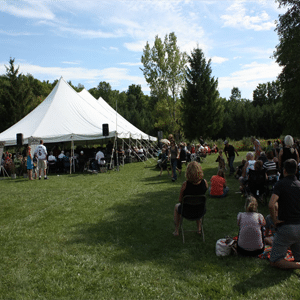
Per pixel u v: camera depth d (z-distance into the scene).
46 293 2.82
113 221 5.30
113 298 2.71
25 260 3.62
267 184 6.48
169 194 7.63
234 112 46.38
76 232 4.70
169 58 34.78
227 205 6.36
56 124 15.62
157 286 2.91
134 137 19.41
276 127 42.91
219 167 10.88
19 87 35.06
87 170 14.22
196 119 33.38
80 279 3.09
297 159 5.90
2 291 2.87
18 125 16.48
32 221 5.43
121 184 9.71
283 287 2.80
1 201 7.42
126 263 3.46
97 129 15.68
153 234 4.54
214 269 3.25
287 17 15.08
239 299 2.63
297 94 14.84
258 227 3.50
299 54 14.13
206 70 33.78
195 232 4.61
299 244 3.13
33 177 12.62
